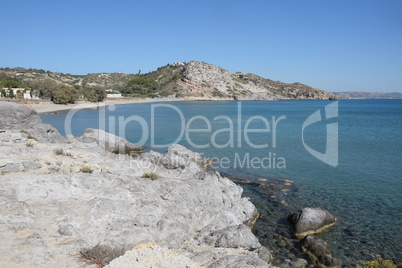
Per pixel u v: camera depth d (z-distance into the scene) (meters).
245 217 16.61
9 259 7.69
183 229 13.17
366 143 42.94
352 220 17.28
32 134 25.56
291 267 12.73
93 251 8.82
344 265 13.01
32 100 110.75
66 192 13.00
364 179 25.11
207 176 19.39
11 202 10.66
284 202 19.94
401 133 53.69
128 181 15.20
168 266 7.48
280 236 15.43
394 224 16.81
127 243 10.18
